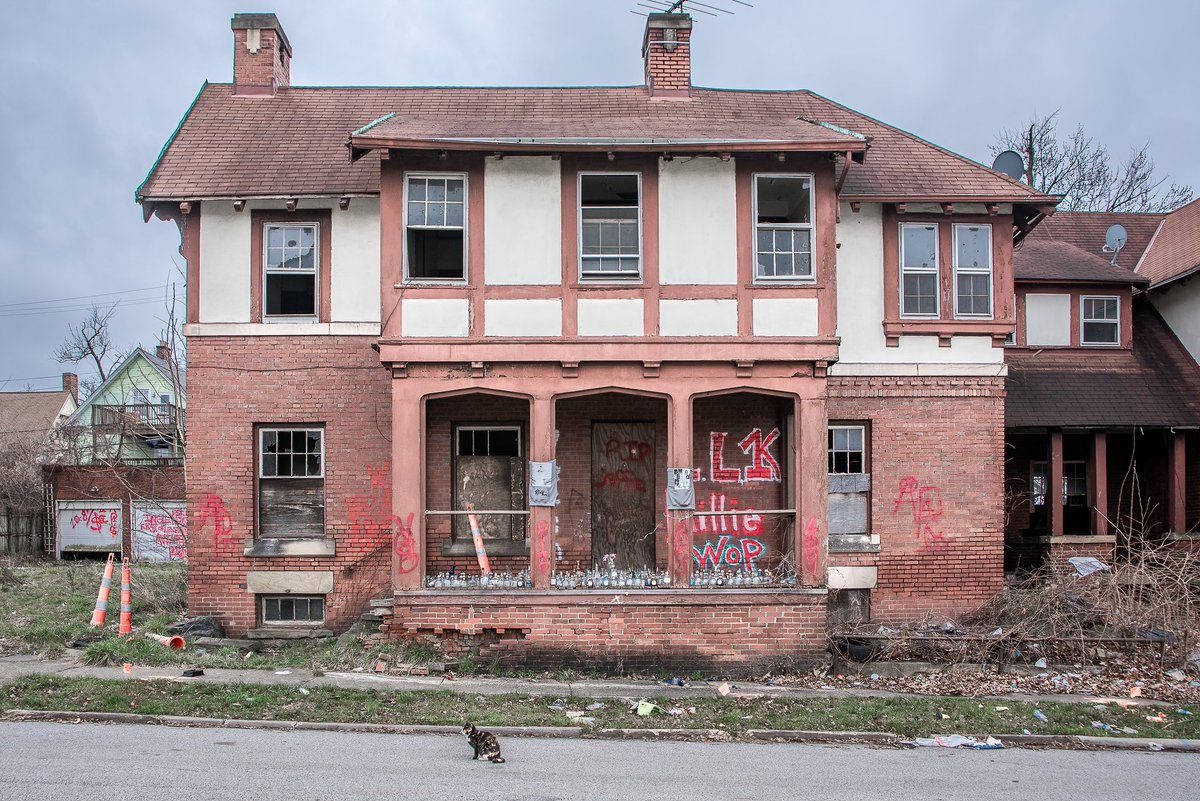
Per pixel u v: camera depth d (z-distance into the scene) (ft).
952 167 50.72
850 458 48.93
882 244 48.80
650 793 24.17
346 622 46.03
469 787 24.18
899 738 31.96
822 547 41.39
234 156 48.96
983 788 25.82
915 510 48.55
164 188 45.93
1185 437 56.44
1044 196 48.14
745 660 40.65
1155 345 59.41
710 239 42.11
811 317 42.04
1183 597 48.21
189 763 25.85
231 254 46.68
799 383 41.91
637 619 40.52
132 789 23.03
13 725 30.35
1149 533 57.31
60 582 65.92
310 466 46.93
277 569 46.21
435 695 35.27
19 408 160.97
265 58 56.90
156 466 93.15
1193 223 64.75
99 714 31.37
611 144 40.63
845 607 48.06
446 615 40.47
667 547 45.91
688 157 42.22
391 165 41.68
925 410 48.80
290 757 26.96
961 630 45.60
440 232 44.62
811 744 31.32
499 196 41.91
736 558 47.62
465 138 40.50
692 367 41.70
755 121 48.29
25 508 93.71
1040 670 42.32
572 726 31.96
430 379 41.39
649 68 57.77
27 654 40.42
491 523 47.16
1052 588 46.01
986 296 49.47
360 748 28.45
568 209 41.88
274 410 46.39
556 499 41.45
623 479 48.03
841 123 54.95
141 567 73.00
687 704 35.45
